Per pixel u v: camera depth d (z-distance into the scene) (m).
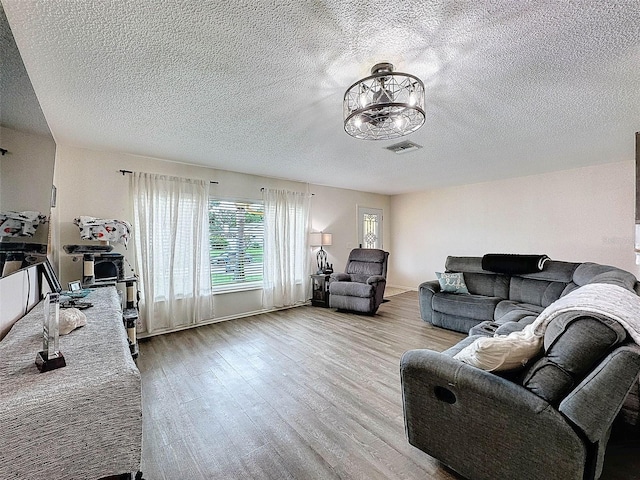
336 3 1.26
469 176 4.97
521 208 5.02
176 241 3.87
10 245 1.45
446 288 4.10
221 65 1.73
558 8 1.30
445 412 1.47
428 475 1.49
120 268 3.01
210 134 2.88
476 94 2.10
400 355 3.03
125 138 2.98
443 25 1.41
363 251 5.33
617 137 3.02
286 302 4.99
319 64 1.73
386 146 3.29
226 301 4.39
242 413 2.04
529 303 3.50
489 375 1.38
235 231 4.52
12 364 1.04
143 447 1.71
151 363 2.86
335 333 3.73
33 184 1.75
